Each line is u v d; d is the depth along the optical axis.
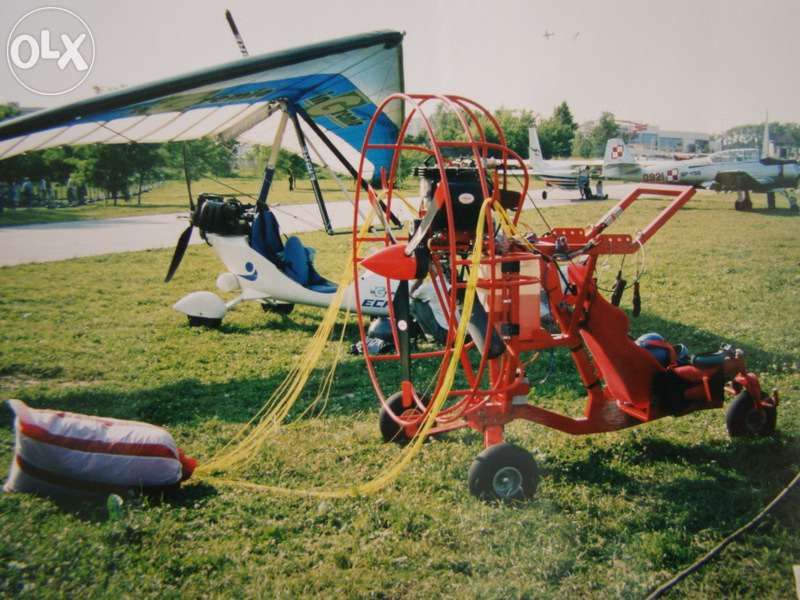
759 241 12.69
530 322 3.76
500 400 3.87
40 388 5.39
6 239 15.23
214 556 3.00
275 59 5.68
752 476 3.83
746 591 2.83
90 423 3.58
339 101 7.73
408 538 3.20
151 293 9.43
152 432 3.59
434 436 4.36
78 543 3.04
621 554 3.07
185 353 6.39
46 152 23.53
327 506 3.45
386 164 9.79
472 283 3.26
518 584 2.83
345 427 4.57
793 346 6.18
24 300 8.86
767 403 4.31
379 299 6.69
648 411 4.04
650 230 3.89
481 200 3.50
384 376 5.67
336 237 15.21
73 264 11.88
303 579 2.86
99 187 24.19
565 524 3.28
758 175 18.94
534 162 26.52
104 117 5.40
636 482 3.75
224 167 29.20
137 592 2.75
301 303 7.25
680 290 8.64
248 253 7.23
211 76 5.29
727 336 6.50
